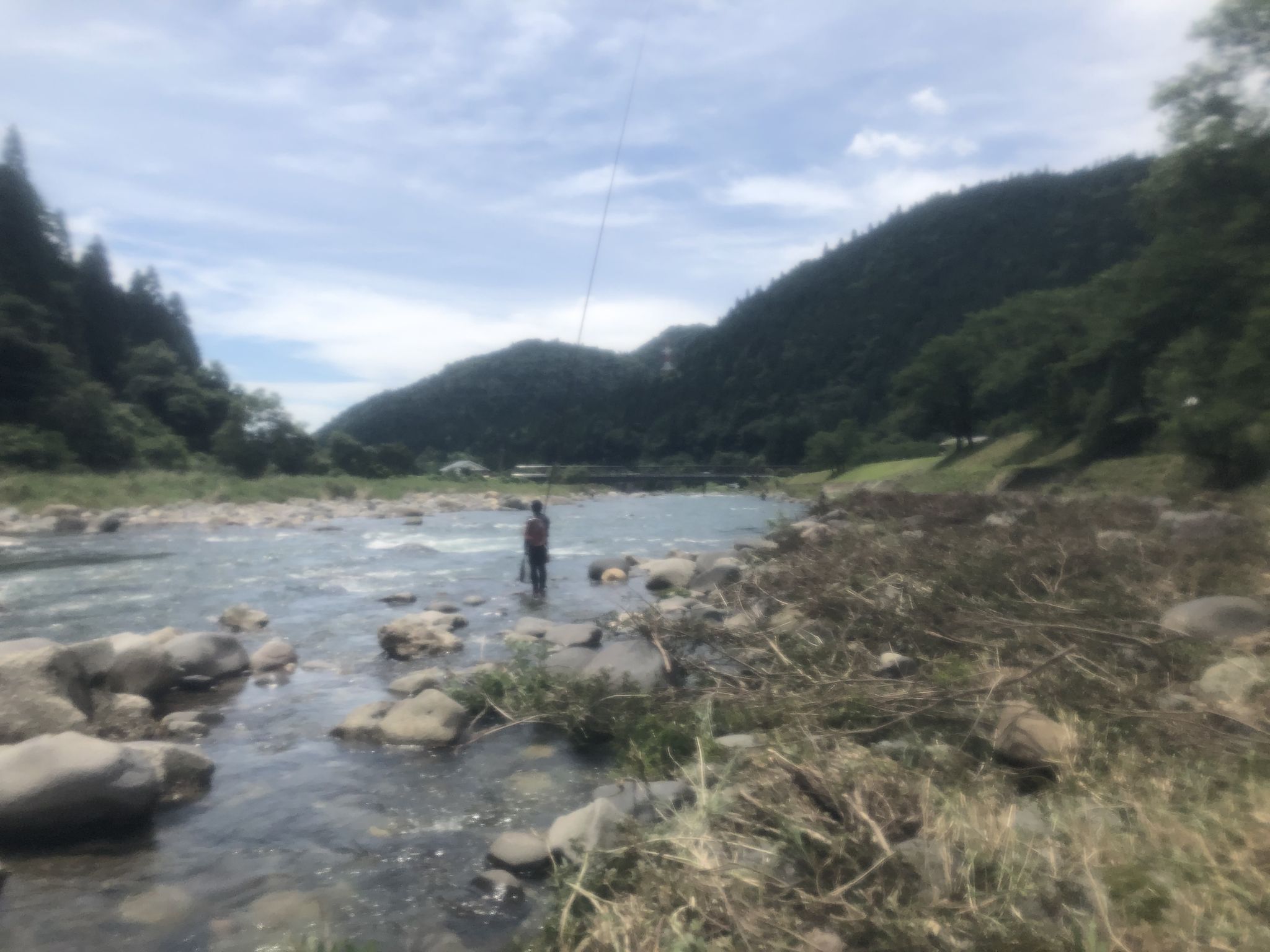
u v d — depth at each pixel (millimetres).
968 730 5184
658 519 35969
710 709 5832
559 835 4398
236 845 4805
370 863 4590
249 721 7180
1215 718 4625
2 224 80938
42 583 15523
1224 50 24438
